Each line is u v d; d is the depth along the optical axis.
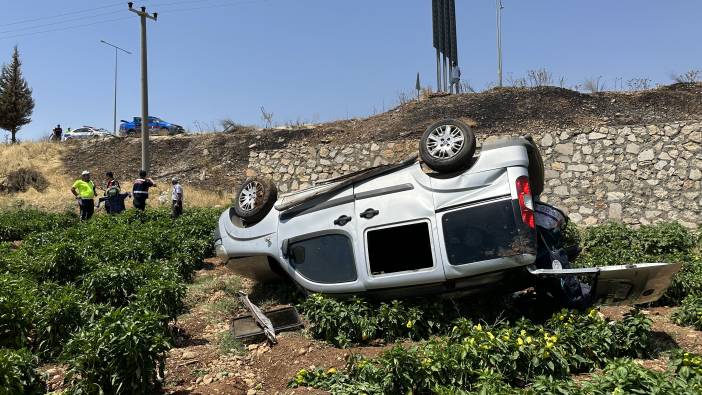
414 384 5.18
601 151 16.05
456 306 7.20
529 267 6.92
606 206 15.68
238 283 10.34
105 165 31.78
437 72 29.36
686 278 8.55
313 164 21.25
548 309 7.48
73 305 6.73
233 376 6.22
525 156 7.10
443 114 23.64
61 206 24.23
